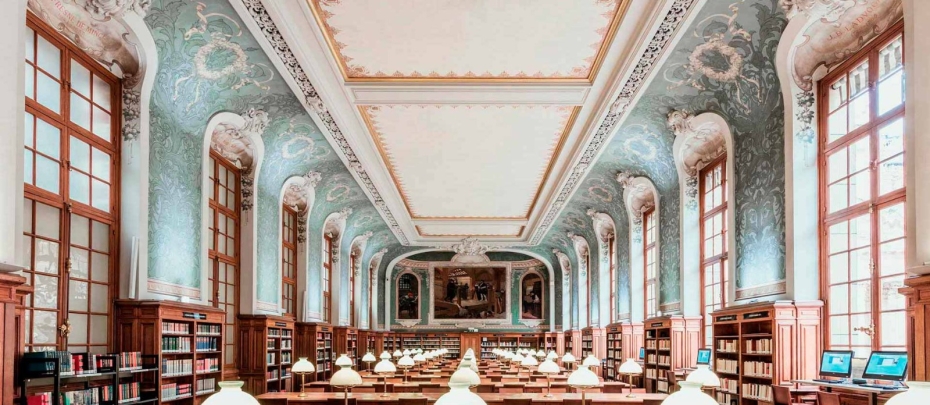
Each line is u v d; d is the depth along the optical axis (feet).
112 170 34.40
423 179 75.00
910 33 24.38
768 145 39.17
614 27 36.11
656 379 59.57
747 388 39.93
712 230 52.03
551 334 126.21
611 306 87.71
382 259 126.11
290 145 55.93
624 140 56.49
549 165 68.18
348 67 42.09
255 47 38.63
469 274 135.23
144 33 33.71
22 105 24.56
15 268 22.26
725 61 39.29
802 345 35.27
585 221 91.40
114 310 34.09
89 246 32.32
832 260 35.14
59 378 26.32
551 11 34.55
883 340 30.58
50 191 29.43
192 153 41.91
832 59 34.78
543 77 43.55
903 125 29.12
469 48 39.17
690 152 53.21
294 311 70.64
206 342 41.75
